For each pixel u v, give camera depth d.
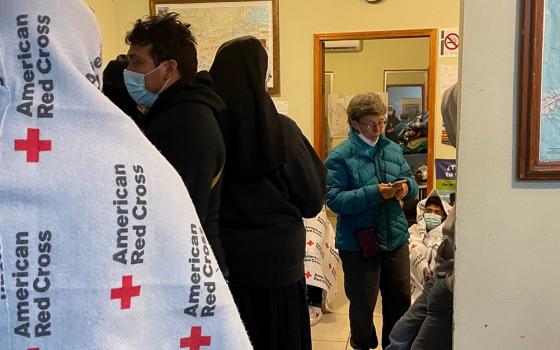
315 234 3.26
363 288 2.41
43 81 0.64
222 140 1.36
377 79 4.95
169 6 3.81
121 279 0.65
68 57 0.66
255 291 1.58
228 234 1.56
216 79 1.56
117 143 0.67
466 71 1.21
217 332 0.72
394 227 2.40
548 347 1.27
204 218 1.26
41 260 0.62
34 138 0.63
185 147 1.25
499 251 1.25
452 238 1.58
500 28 1.18
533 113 1.18
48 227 0.62
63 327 0.63
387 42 4.89
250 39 1.59
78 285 0.63
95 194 0.64
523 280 1.25
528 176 1.20
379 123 2.40
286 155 1.64
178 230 0.70
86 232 0.63
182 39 1.48
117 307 0.65
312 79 3.77
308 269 3.11
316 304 3.21
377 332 2.96
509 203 1.23
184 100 1.31
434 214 3.11
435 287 1.62
